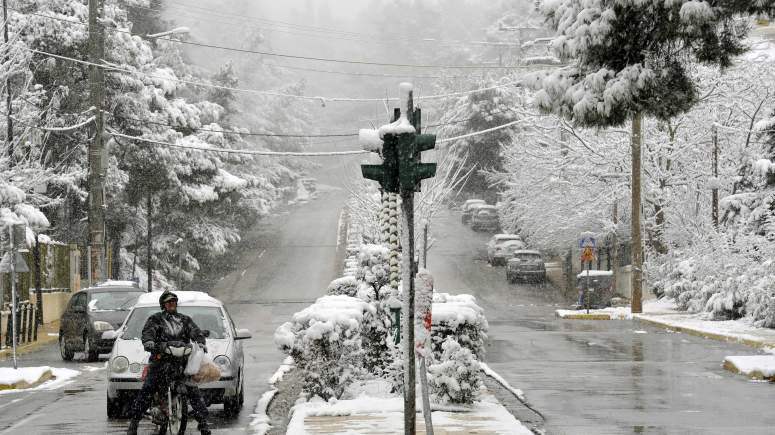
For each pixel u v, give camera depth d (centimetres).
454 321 1583
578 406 1541
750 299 3166
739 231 3472
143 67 5344
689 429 1319
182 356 1230
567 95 1380
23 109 3584
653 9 1313
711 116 4428
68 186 4475
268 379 1934
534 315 4019
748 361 2019
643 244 4488
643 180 4538
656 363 2203
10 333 2812
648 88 1329
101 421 1424
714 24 1309
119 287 2602
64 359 2528
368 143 1066
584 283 4409
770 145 3759
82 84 4781
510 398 1631
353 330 1505
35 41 4575
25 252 3841
